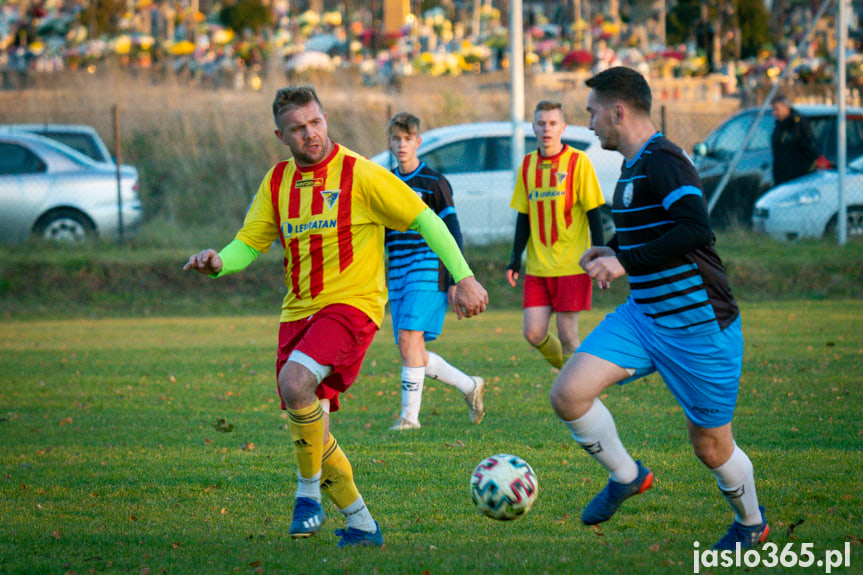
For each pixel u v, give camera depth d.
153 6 172.00
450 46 130.50
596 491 18.06
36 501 18.31
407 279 24.34
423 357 24.48
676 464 19.70
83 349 39.84
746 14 140.50
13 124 81.69
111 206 62.56
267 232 15.50
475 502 14.88
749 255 54.53
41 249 59.94
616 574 13.30
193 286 56.47
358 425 24.88
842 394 26.31
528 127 56.41
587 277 26.16
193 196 74.12
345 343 14.55
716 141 63.62
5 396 29.75
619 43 128.12
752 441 21.36
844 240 56.34
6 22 154.12
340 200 14.74
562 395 14.00
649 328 14.06
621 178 14.29
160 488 19.09
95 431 24.75
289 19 159.25
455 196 54.81
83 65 122.12
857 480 18.08
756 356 32.78
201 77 104.75
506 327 44.22
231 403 28.25
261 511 17.50
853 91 86.81
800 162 58.44
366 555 14.56
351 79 94.44
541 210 26.02
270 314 52.28
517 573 13.48
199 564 14.34
